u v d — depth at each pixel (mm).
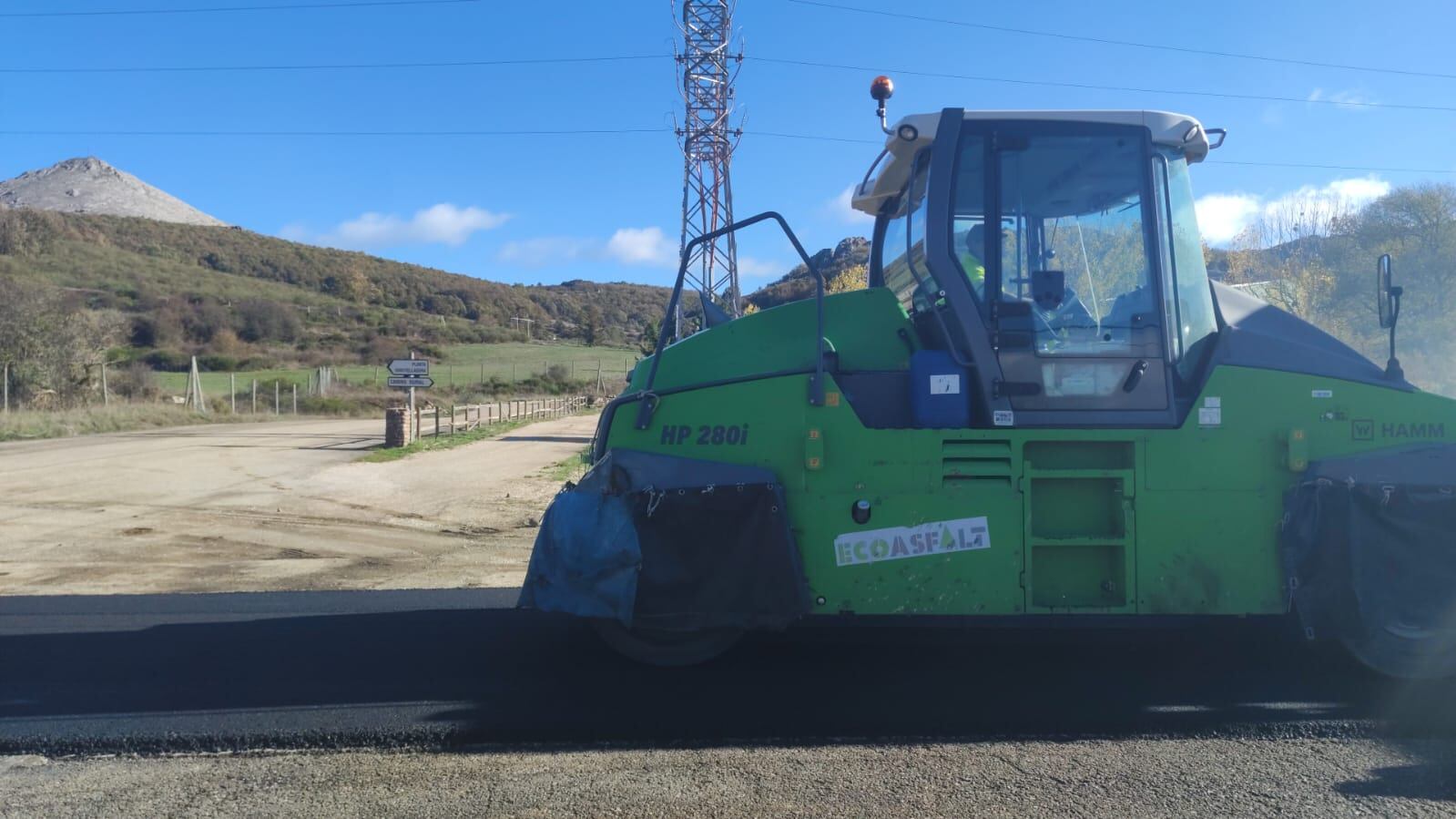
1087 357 5625
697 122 29109
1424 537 5371
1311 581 5398
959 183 5797
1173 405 5621
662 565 5457
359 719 5031
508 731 4879
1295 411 5547
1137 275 5723
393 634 6648
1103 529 5555
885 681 5625
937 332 5895
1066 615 5488
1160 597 5484
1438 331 21594
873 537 5492
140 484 16656
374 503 15047
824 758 4570
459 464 20266
